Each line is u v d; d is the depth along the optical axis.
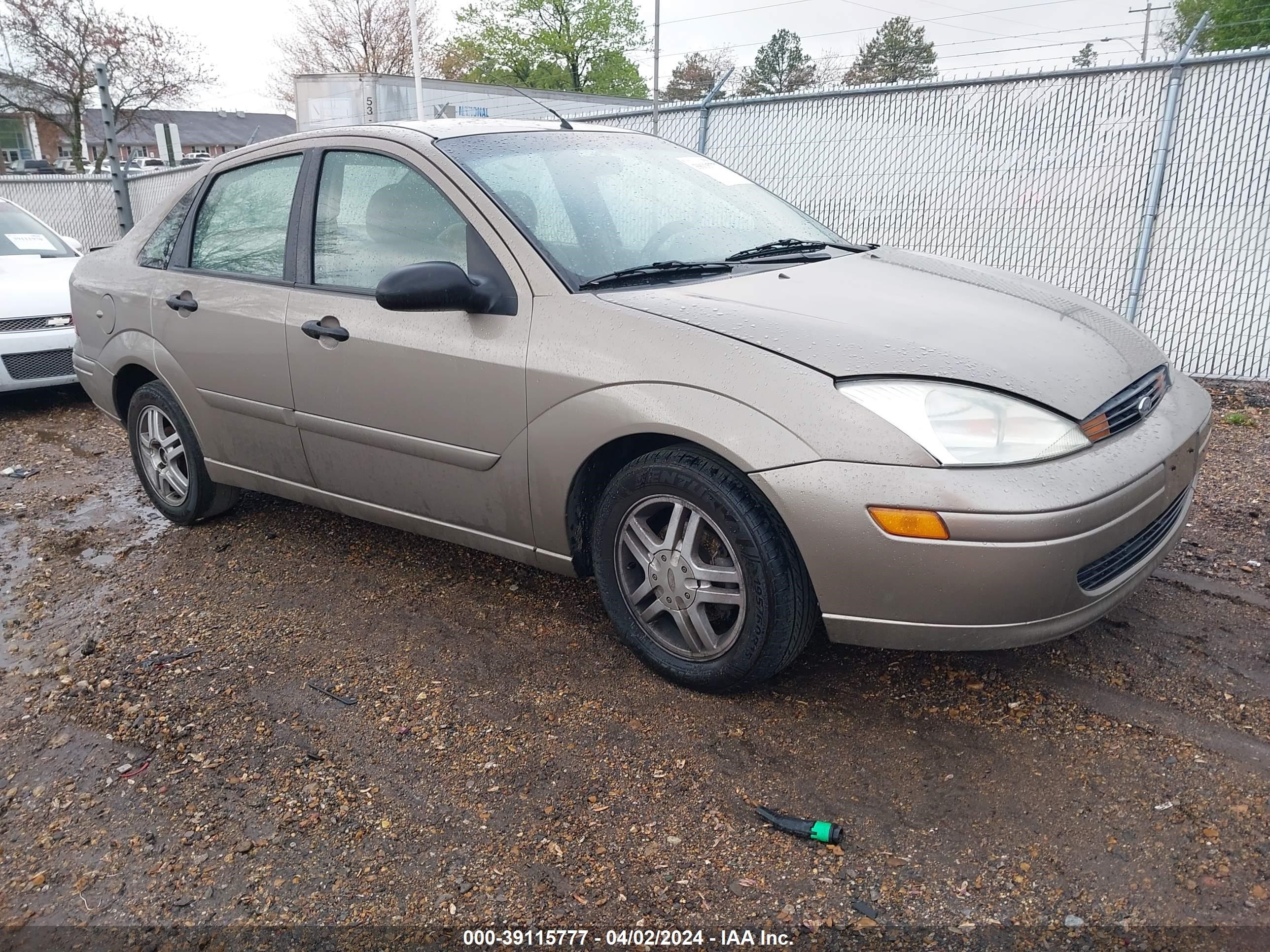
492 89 17.56
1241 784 2.36
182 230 4.18
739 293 2.91
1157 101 6.56
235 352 3.78
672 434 2.62
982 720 2.71
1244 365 6.62
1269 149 6.26
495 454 3.05
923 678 2.93
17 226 8.35
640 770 2.57
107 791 2.62
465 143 3.36
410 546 4.16
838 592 2.48
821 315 2.75
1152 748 2.53
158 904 2.21
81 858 2.37
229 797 2.56
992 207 7.35
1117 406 2.62
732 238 3.45
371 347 3.27
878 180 7.80
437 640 3.33
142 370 4.48
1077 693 2.80
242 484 4.12
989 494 2.31
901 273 3.30
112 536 4.52
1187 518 3.01
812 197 8.13
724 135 8.44
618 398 2.71
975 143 7.30
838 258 3.43
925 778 2.48
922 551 2.35
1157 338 6.88
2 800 2.61
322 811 2.48
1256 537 3.82
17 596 3.91
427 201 3.25
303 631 3.45
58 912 2.21
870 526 2.38
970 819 2.32
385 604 3.62
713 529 2.69
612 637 3.28
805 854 2.24
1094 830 2.25
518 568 3.88
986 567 2.32
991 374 2.48
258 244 3.81
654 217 3.39
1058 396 2.49
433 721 2.85
